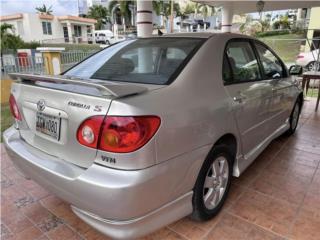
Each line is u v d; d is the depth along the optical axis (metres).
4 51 8.71
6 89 7.09
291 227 2.07
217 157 2.07
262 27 25.98
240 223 2.13
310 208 2.31
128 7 31.20
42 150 1.86
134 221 1.50
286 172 2.96
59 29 33.28
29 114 1.96
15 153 1.98
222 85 2.08
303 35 18.14
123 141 1.41
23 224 2.15
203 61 2.01
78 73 2.32
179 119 1.62
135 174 1.42
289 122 3.97
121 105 1.43
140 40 2.52
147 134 1.45
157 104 1.55
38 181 1.83
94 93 1.55
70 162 1.65
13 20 30.09
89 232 2.05
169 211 1.70
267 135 3.13
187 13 34.16
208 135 1.85
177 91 1.72
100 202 1.44
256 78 2.67
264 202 2.40
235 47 2.44
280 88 3.17
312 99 7.14
